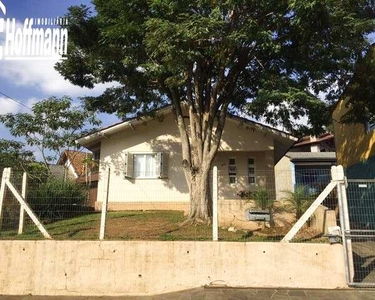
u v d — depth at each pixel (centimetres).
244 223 966
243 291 667
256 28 788
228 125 1509
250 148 1488
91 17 1037
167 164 1484
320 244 698
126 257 707
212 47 834
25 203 792
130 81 1151
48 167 1855
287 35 920
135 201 1459
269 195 1007
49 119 1791
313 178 942
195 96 1039
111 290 696
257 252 699
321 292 660
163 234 817
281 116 1009
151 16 887
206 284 691
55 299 676
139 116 1390
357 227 866
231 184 1512
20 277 710
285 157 2509
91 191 1578
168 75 1027
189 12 811
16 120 1762
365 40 913
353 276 690
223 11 796
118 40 955
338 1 791
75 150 2083
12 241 726
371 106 1066
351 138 1516
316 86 1009
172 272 697
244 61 988
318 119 1041
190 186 984
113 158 1501
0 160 1689
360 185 836
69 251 716
